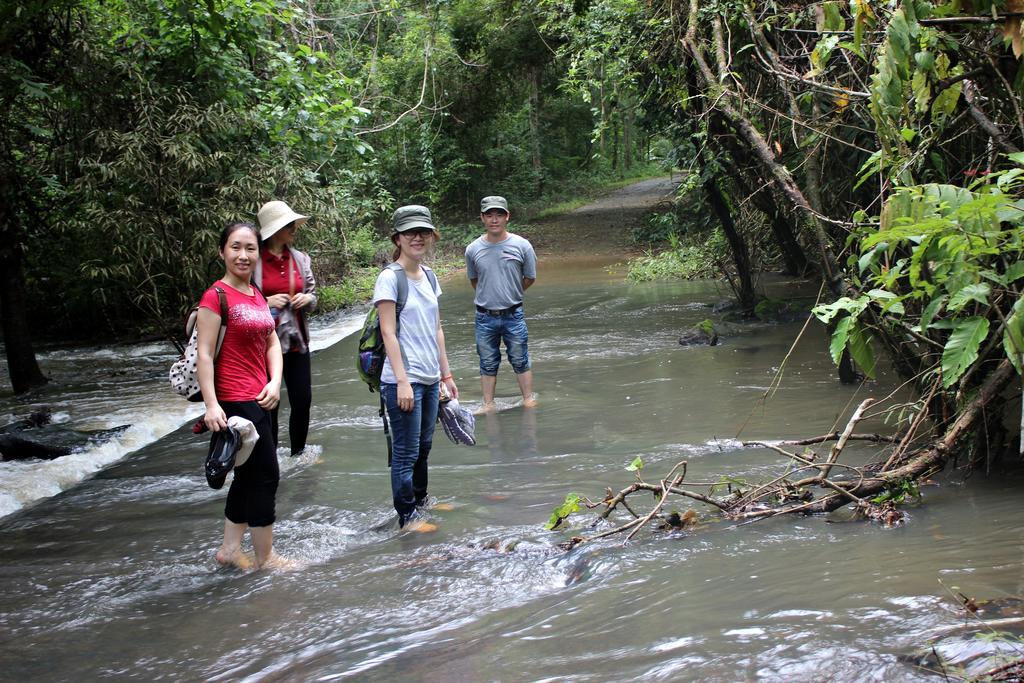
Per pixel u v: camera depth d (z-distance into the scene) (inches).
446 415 207.0
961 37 188.9
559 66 1295.5
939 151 221.1
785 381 307.4
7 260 404.2
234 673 129.0
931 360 206.7
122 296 558.9
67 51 406.0
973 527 159.5
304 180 477.1
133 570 177.3
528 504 201.0
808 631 122.5
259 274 253.4
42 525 212.5
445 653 129.0
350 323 593.0
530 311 566.6
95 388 407.8
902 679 106.3
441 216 1472.7
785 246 499.5
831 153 276.8
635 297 598.9
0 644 144.9
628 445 245.3
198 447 287.9
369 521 199.8
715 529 172.1
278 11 482.0
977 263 170.1
